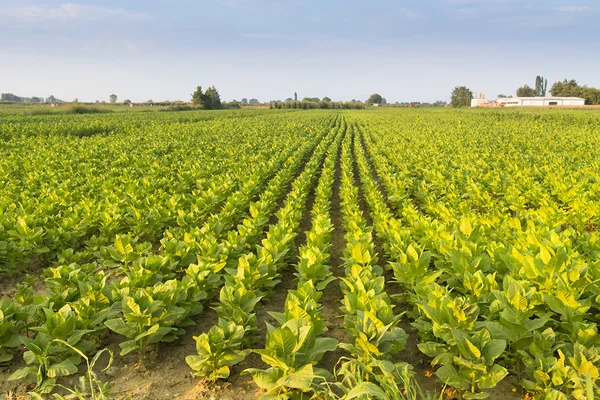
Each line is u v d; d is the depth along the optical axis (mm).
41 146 22594
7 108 75625
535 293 5582
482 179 14266
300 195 12703
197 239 8117
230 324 4941
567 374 4137
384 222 8898
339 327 6285
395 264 6598
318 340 4641
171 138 29312
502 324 4836
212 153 22266
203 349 4734
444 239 7160
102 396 4133
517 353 4910
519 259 6289
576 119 47906
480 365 4152
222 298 5590
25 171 16047
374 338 4516
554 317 5688
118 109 86562
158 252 9320
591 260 6781
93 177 14070
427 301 5539
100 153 20641
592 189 11641
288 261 8586
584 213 9883
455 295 6457
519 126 42312
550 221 8547
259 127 39875
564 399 4023
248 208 12219
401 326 6289
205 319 6578
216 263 6980
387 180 14734
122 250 7371
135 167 16812
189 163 16984
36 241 8336
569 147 23422
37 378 4742
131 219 9656
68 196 11219
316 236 7914
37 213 9547
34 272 8258
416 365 5332
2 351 5223
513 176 14617
